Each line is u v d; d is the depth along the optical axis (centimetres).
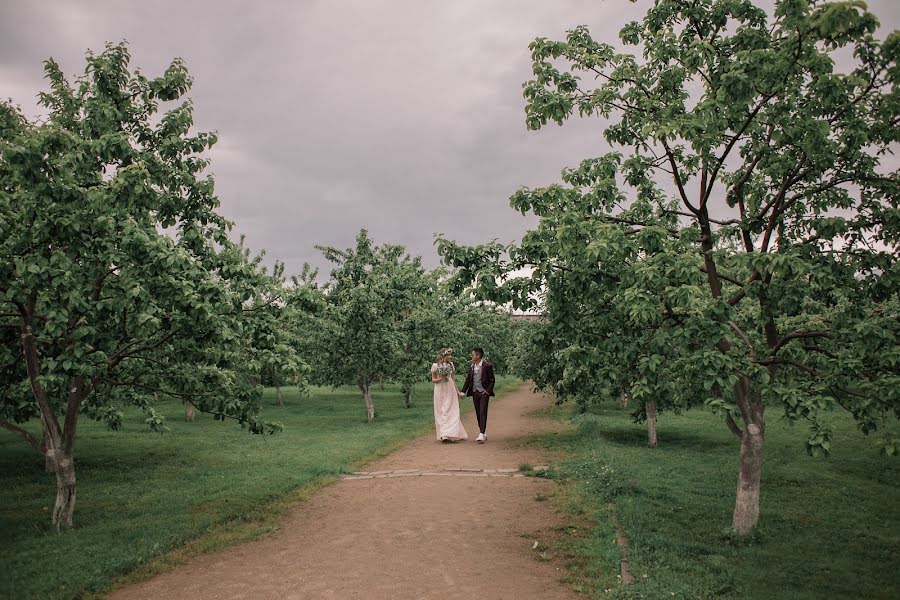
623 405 2325
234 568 625
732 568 601
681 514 809
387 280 2311
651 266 604
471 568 618
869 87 635
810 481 1038
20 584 555
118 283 666
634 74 782
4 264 679
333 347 2039
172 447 1423
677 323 677
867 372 627
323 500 916
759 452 727
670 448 1400
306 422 1988
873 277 694
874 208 718
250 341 819
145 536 707
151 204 681
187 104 901
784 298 697
